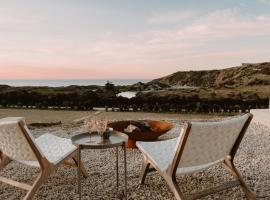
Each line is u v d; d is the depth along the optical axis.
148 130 5.19
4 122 2.66
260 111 7.56
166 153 3.17
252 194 2.97
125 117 10.20
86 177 3.74
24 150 2.82
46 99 13.76
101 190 3.36
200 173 3.88
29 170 4.08
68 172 3.94
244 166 4.17
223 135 2.72
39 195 3.23
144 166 3.39
